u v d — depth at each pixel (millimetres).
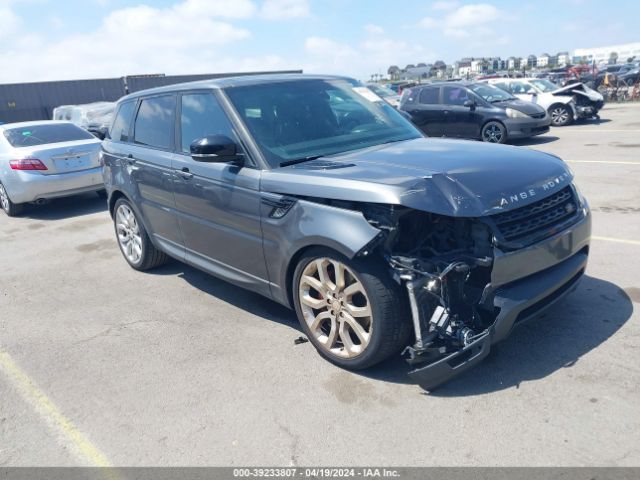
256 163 3814
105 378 3727
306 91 4516
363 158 3693
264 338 4090
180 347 4070
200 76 33156
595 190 7781
